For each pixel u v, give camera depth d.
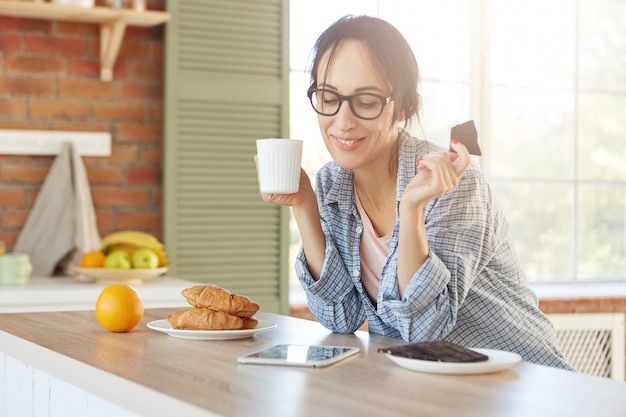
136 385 1.21
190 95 3.59
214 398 1.12
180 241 3.59
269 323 1.79
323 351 1.45
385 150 1.77
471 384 1.22
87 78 3.58
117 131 3.62
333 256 1.80
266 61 3.73
